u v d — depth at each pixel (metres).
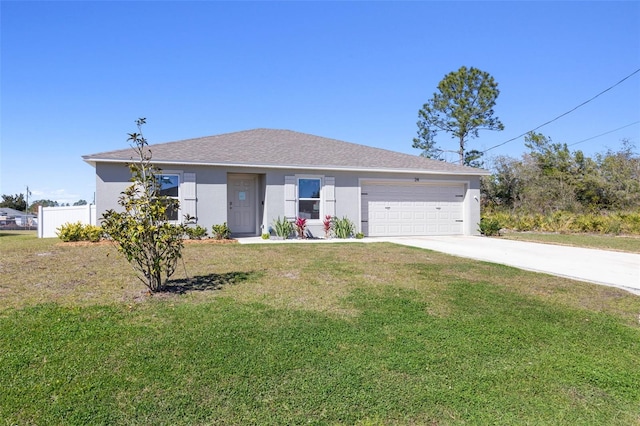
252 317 4.38
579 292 5.75
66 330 3.90
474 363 3.36
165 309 4.62
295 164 13.55
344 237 13.78
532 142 27.38
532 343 3.82
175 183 12.59
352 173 14.32
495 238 14.20
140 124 8.35
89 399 2.67
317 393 2.82
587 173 24.70
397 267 7.52
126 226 5.18
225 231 12.66
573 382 3.07
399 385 2.96
